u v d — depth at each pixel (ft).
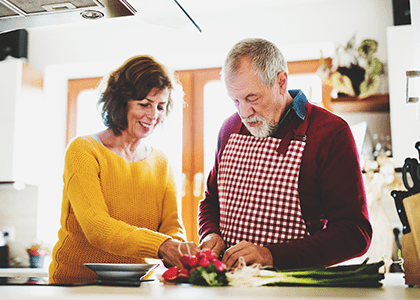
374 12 11.02
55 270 5.03
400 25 10.59
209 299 2.37
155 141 12.14
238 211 4.85
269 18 11.64
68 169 4.83
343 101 10.61
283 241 4.60
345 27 11.14
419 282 3.64
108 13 4.51
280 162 4.73
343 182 4.36
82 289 3.00
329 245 4.01
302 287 3.26
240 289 3.05
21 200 12.35
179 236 5.11
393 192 4.00
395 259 9.31
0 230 11.90
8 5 4.36
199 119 12.24
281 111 4.86
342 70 10.71
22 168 11.44
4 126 11.33
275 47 4.75
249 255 3.90
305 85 11.66
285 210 4.62
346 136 4.54
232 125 5.45
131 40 12.41
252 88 4.59
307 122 4.79
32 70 11.99
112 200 5.02
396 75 9.78
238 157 5.07
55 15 4.60
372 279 3.31
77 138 5.08
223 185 5.15
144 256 4.17
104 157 5.04
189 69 12.58
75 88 13.16
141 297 2.46
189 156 12.03
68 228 5.02
